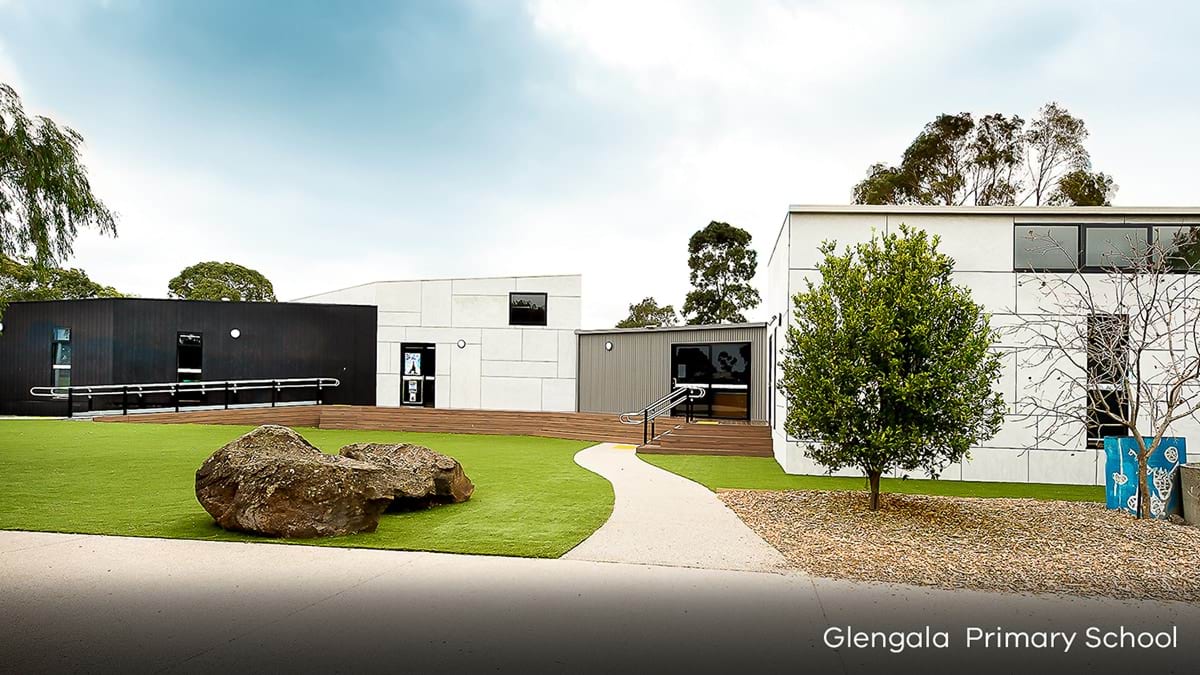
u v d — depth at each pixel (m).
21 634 4.14
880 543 6.77
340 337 22.69
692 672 3.77
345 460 7.50
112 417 18.14
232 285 43.28
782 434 12.73
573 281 22.48
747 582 5.46
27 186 11.37
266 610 4.64
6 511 7.63
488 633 4.30
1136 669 3.92
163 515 7.52
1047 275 11.74
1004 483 11.62
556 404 22.27
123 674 3.57
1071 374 11.52
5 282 29.62
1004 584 5.51
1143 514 8.11
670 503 8.74
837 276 8.76
